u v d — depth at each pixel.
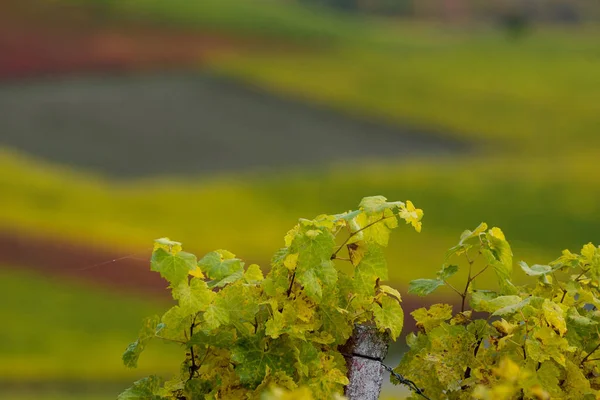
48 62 85.94
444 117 76.19
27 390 20.88
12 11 99.06
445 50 105.44
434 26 155.50
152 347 24.58
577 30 141.50
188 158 63.00
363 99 80.31
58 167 57.66
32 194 48.88
